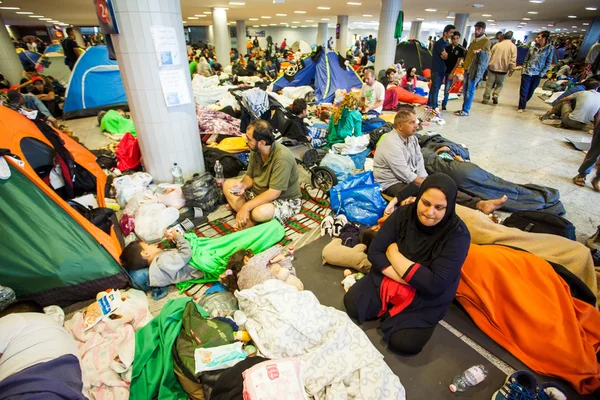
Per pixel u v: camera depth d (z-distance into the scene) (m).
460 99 8.30
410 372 1.62
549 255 2.00
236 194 2.84
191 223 2.71
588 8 10.80
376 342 1.78
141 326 1.76
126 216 2.70
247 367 1.38
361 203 2.81
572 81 9.36
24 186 1.83
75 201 2.75
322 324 1.64
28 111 3.18
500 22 19.62
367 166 3.62
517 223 2.46
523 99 6.77
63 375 1.12
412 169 2.98
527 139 5.04
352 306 1.88
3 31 7.43
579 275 1.93
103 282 2.05
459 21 13.70
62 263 1.94
